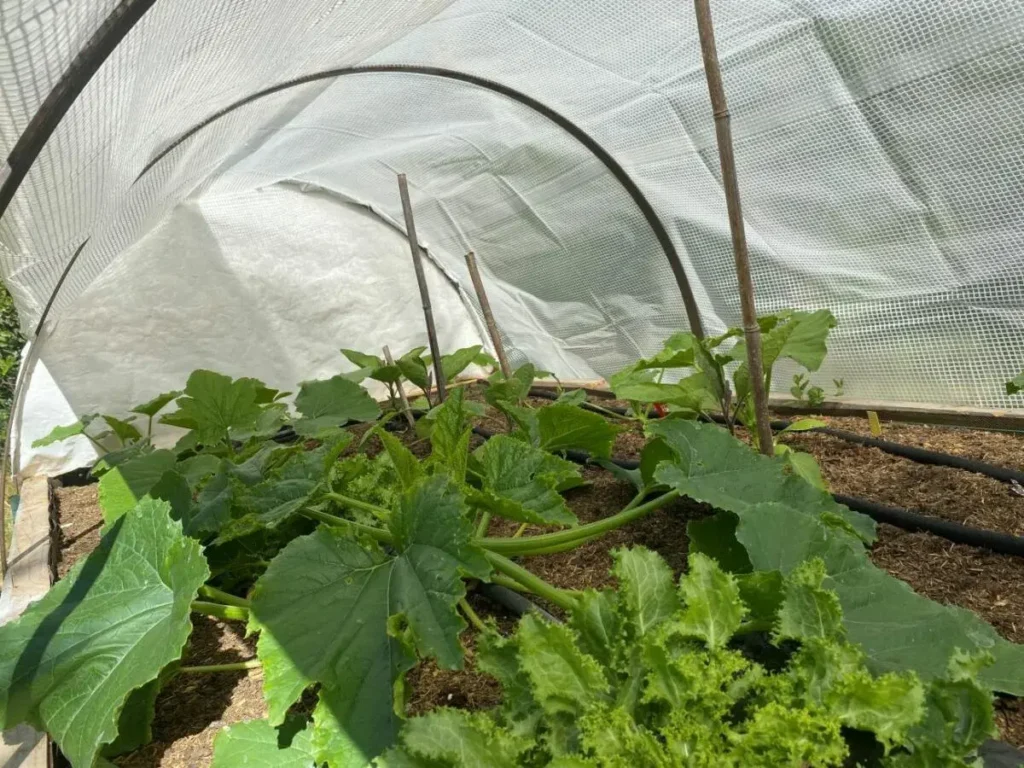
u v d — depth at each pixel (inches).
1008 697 28.1
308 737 29.4
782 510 30.7
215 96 49.4
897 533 41.1
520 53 62.0
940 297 55.9
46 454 89.9
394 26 51.7
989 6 41.9
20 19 25.1
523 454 36.4
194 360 97.3
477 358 83.7
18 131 31.7
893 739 21.2
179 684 38.2
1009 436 52.0
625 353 89.1
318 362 105.9
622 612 26.2
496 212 87.7
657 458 43.6
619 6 53.6
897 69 47.6
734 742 21.5
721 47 53.2
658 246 74.3
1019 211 48.8
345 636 28.1
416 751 22.3
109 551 35.9
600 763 21.1
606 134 66.7
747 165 59.9
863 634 26.3
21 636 33.0
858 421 60.7
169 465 51.1
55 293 71.0
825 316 48.3
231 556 43.1
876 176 53.7
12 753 34.9
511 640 25.5
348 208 108.3
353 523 38.1
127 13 29.1
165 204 75.9
